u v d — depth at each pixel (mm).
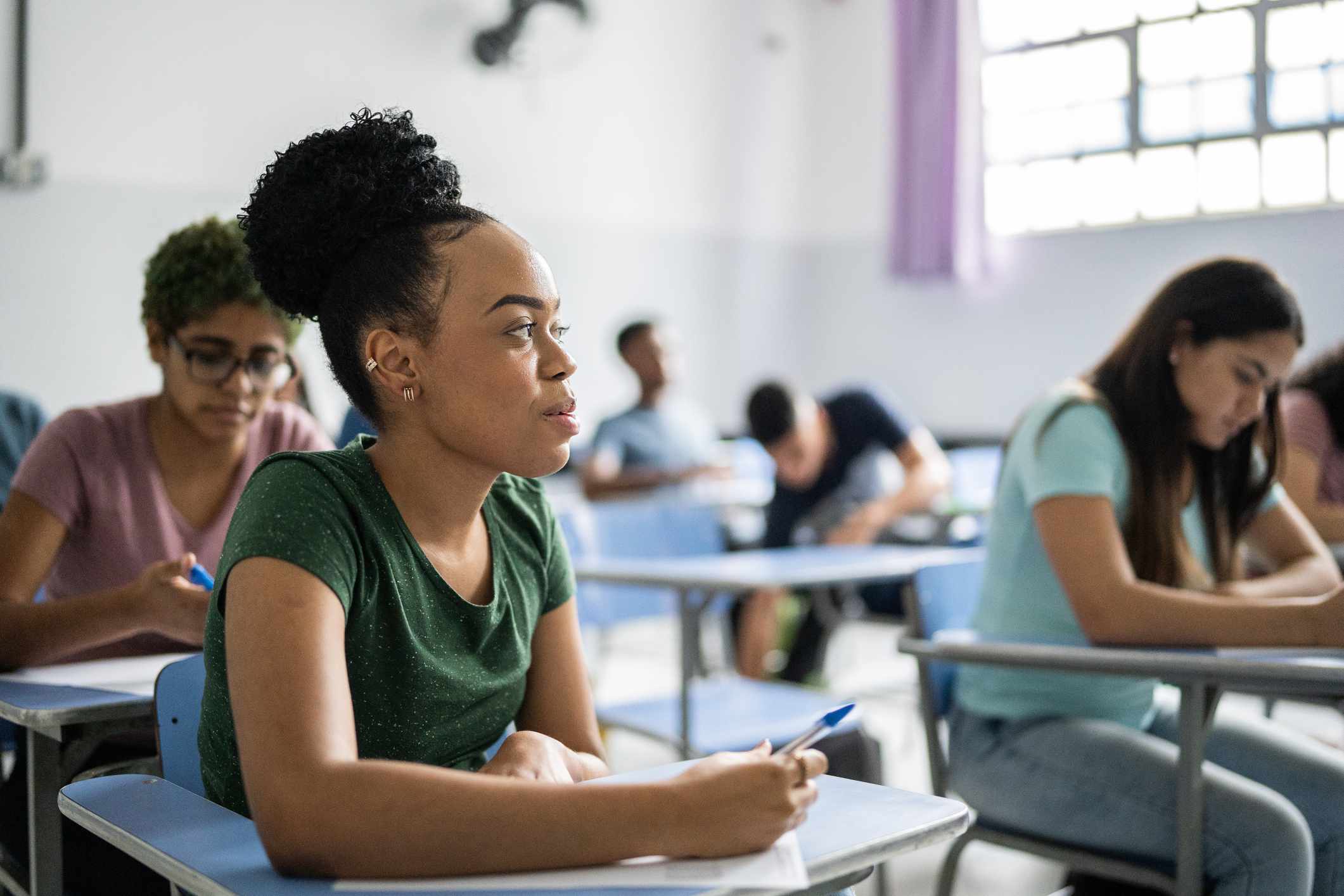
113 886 1217
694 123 6266
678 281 6238
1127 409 1587
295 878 705
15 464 2078
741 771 721
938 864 2439
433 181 900
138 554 1465
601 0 5887
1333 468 2559
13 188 4363
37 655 1296
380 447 922
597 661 3760
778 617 3668
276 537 805
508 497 1036
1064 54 5551
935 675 1698
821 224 6676
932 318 6180
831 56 6605
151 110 4645
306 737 724
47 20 4402
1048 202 5660
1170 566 1570
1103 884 1535
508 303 860
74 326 4504
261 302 1386
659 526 2982
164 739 1036
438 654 920
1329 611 1405
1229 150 5047
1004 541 1652
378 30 5199
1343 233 4723
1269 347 1518
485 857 686
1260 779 1506
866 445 3701
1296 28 4836
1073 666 1383
